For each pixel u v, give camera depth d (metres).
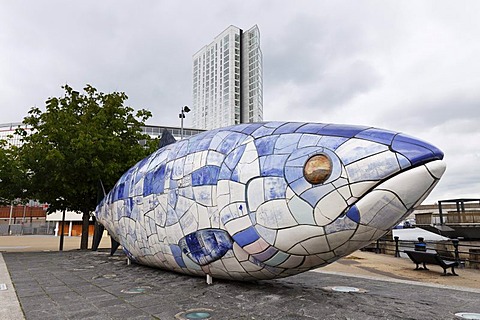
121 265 9.44
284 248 4.75
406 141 4.11
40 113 16.64
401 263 11.52
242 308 4.73
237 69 85.62
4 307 5.09
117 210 8.66
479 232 16.03
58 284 6.90
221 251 5.51
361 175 4.10
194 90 97.56
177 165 6.50
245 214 5.03
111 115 17.11
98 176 15.01
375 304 5.02
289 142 4.92
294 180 4.57
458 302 5.23
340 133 4.59
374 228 4.28
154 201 6.95
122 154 16.41
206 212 5.67
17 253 14.16
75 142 14.67
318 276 7.68
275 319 4.27
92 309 4.90
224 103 85.69
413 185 3.98
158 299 5.36
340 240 4.41
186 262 6.35
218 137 6.07
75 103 17.22
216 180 5.57
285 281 6.80
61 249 16.36
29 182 15.39
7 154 15.73
